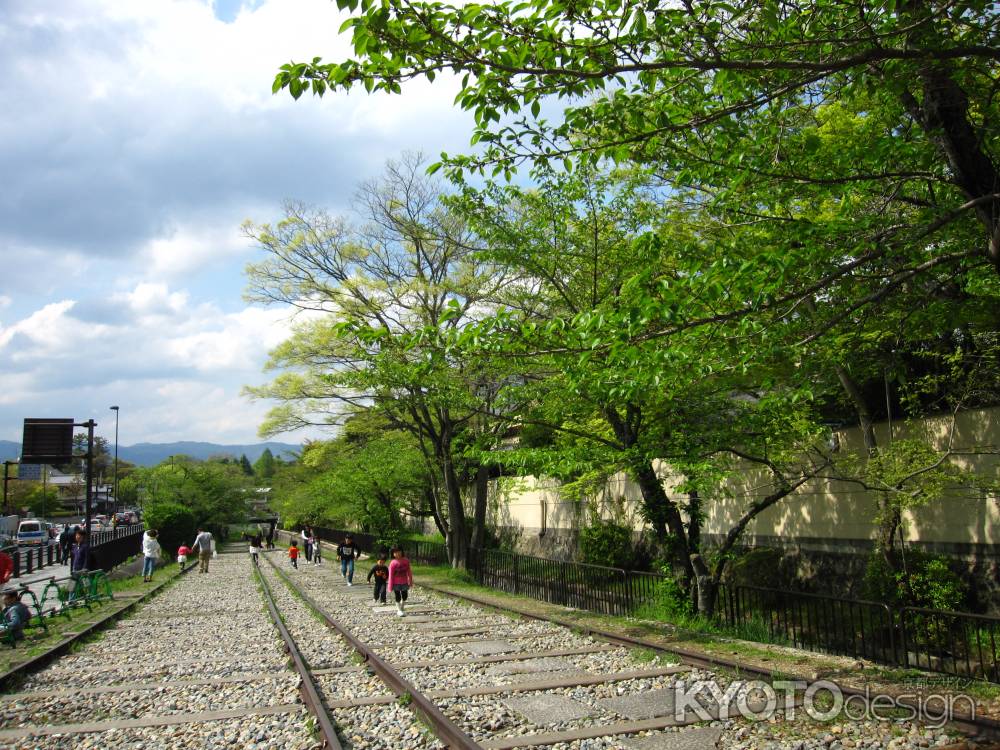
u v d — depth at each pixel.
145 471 60.28
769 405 10.31
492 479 35.16
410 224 22.92
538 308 14.72
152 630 13.84
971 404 12.17
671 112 6.99
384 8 4.99
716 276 6.00
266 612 16.39
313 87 5.66
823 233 6.32
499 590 20.77
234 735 6.32
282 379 23.05
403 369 15.23
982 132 6.54
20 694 8.23
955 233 7.44
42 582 22.41
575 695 7.45
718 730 6.15
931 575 11.26
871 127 9.08
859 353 10.48
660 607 13.40
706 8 5.84
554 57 5.72
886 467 10.66
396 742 6.05
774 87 6.38
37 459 26.14
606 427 16.12
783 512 16.81
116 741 6.31
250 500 77.69
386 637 11.94
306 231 22.53
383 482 30.33
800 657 9.16
